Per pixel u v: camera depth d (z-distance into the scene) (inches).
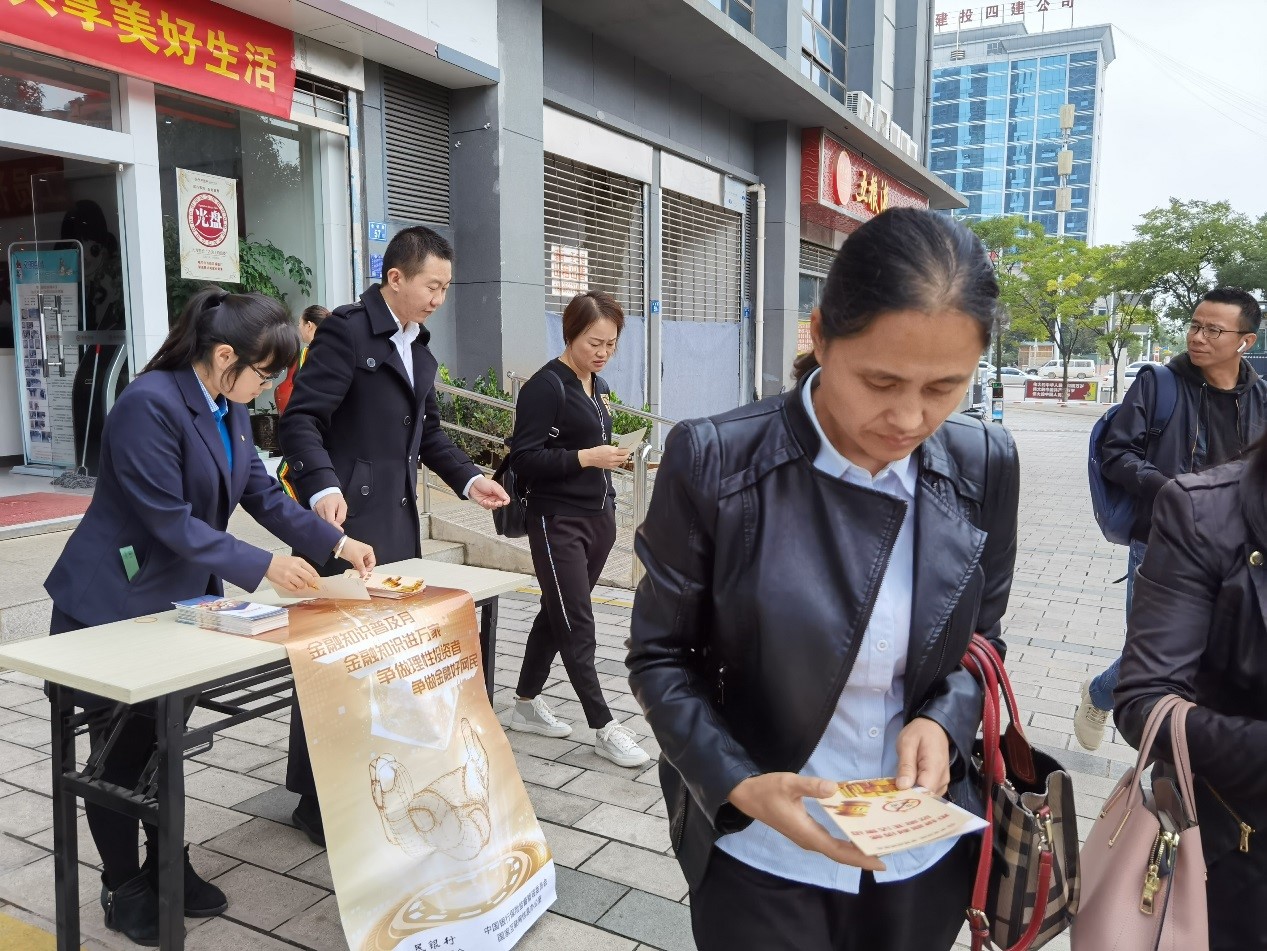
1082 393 1619.1
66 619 86.7
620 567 246.4
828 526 45.9
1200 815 54.4
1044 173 3683.6
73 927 78.4
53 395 259.8
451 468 124.3
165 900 71.4
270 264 278.1
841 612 45.4
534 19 336.5
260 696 91.7
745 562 46.8
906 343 37.5
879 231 38.7
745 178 523.8
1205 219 1236.5
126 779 85.7
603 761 132.2
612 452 124.0
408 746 84.5
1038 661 183.5
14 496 235.8
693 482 47.1
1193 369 127.3
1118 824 53.3
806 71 588.4
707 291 508.7
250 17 253.9
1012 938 50.4
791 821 41.3
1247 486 51.8
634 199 436.5
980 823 39.5
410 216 318.3
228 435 92.0
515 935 88.7
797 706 46.4
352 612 88.4
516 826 93.4
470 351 339.3
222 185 260.7
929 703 48.5
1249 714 52.6
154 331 243.4
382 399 111.1
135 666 71.2
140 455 81.3
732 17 509.4
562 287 390.3
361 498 111.3
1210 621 53.1
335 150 291.9
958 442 49.8
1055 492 445.1
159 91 240.7
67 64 219.5
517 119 332.2
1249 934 52.2
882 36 673.6
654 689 48.8
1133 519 130.3
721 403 528.7
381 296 112.2
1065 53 3575.3
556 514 128.5
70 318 252.8
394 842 80.6
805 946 49.5
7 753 128.3
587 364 131.8
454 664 92.4
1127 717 53.7
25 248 257.4
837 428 46.7
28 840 106.4
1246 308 120.4
